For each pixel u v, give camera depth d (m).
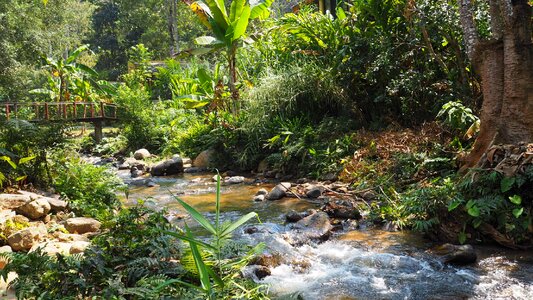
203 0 11.67
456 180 5.74
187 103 12.34
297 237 5.04
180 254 3.45
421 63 8.82
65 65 18.25
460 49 7.99
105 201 5.98
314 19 11.15
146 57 23.52
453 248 4.58
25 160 5.94
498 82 5.70
